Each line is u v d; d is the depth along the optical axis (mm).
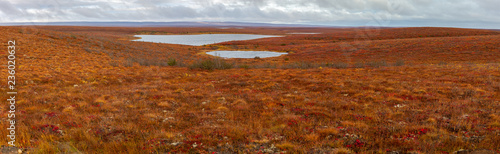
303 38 128625
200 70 30844
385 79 20625
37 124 8406
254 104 12734
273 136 7871
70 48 47625
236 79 22312
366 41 83688
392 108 11422
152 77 24109
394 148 6512
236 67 35469
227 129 8258
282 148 6730
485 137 6996
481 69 25375
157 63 37719
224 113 11047
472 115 9477
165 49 73188
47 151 6094
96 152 6516
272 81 20594
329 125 9016
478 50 56094
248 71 29375
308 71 28234
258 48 90375
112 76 23625
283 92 16156
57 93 15367
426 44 67812
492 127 7887
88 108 11477
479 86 16000
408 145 6621
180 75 26141
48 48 43562
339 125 9094
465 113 9930
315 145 6930
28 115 9891
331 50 71688
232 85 19141
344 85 17922
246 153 6438
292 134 7957
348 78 21891
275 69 32062
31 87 17219
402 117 9844
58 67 28672
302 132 8102
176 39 154750
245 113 11078
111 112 11039
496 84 16297
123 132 8109
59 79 21156
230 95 15055
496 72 22312
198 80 22422
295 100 13648
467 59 48531
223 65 33375
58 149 6445
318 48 79125
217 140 7301
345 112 10828
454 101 12125
